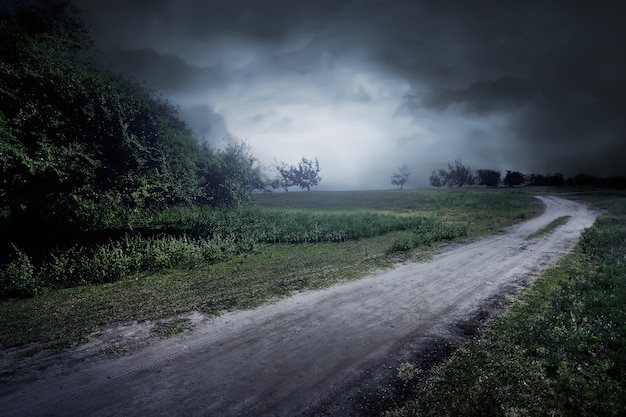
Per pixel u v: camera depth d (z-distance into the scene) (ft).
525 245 55.98
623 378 16.58
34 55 42.39
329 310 26.96
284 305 28.04
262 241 60.44
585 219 98.12
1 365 18.31
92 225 57.57
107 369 18.02
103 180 46.93
